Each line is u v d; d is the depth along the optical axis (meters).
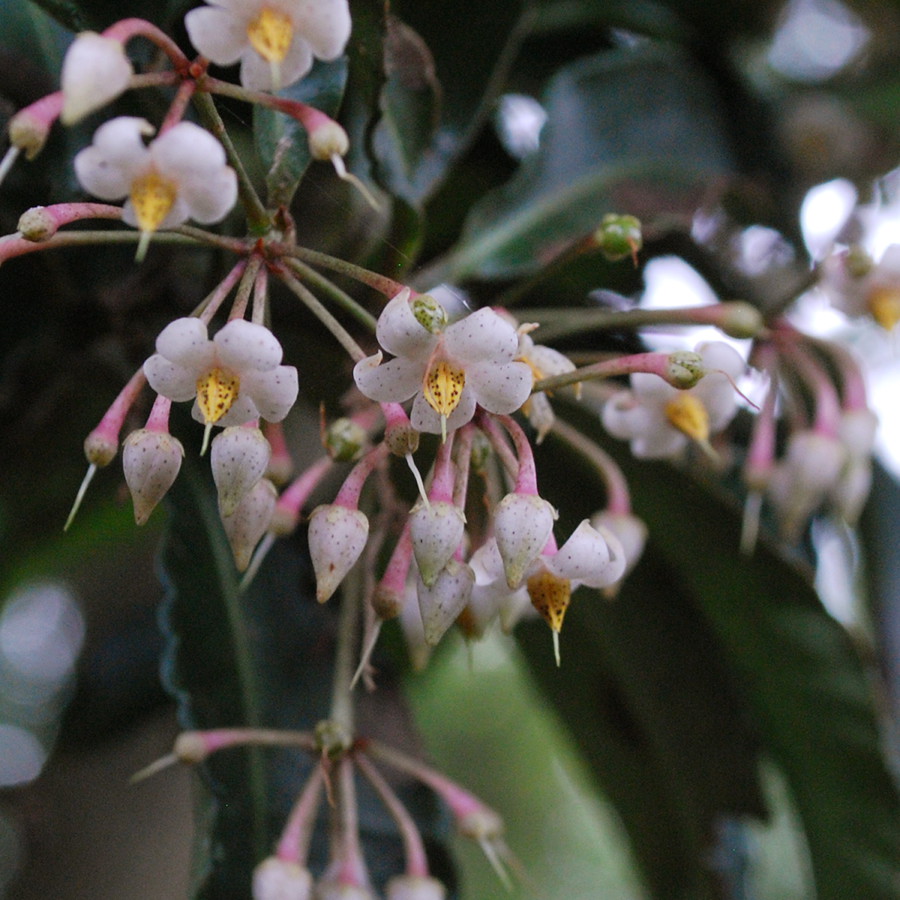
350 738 0.29
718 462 0.31
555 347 0.33
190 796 0.41
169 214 0.25
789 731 0.33
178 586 0.30
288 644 0.31
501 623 0.27
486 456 0.27
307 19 0.25
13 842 0.54
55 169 0.29
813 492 0.31
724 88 0.39
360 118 0.29
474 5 0.31
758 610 0.32
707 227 0.39
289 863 0.28
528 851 0.78
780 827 0.66
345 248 0.30
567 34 0.40
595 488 0.32
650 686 0.35
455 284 0.33
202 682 0.29
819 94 0.41
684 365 0.26
